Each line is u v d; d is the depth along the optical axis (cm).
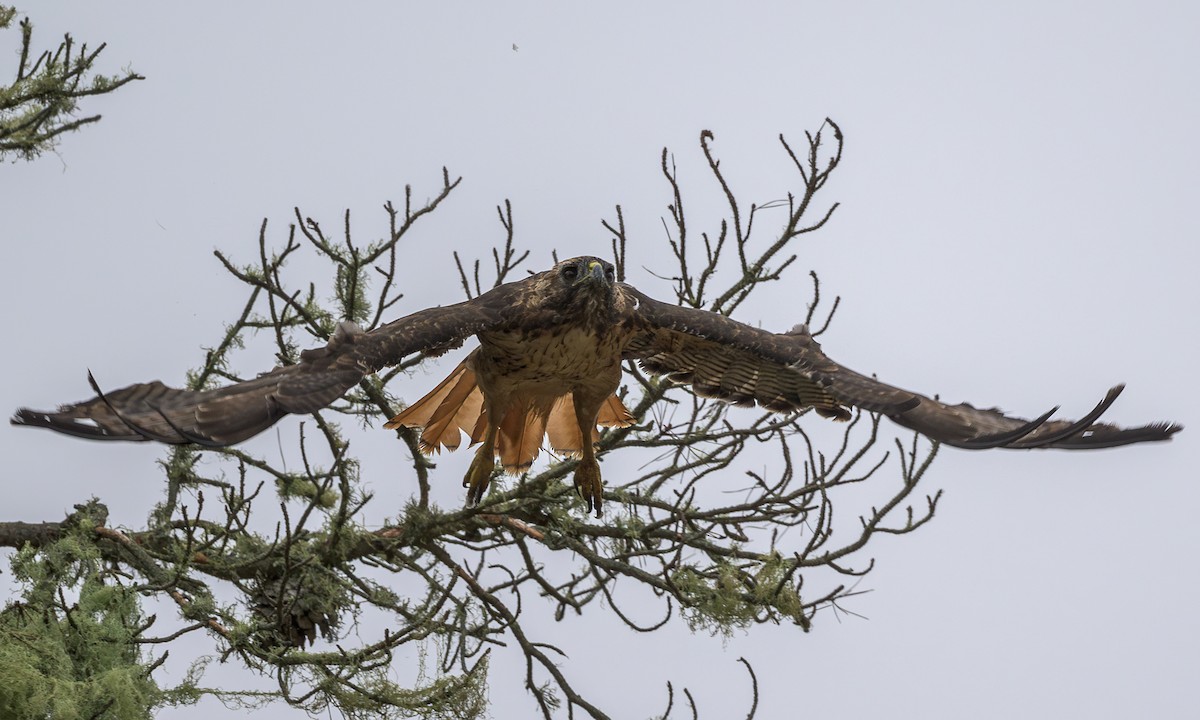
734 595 1441
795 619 1425
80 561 1454
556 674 1510
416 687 1461
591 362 1439
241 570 1497
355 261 1488
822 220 1480
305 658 1418
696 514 1487
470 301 1402
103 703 1341
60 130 1474
